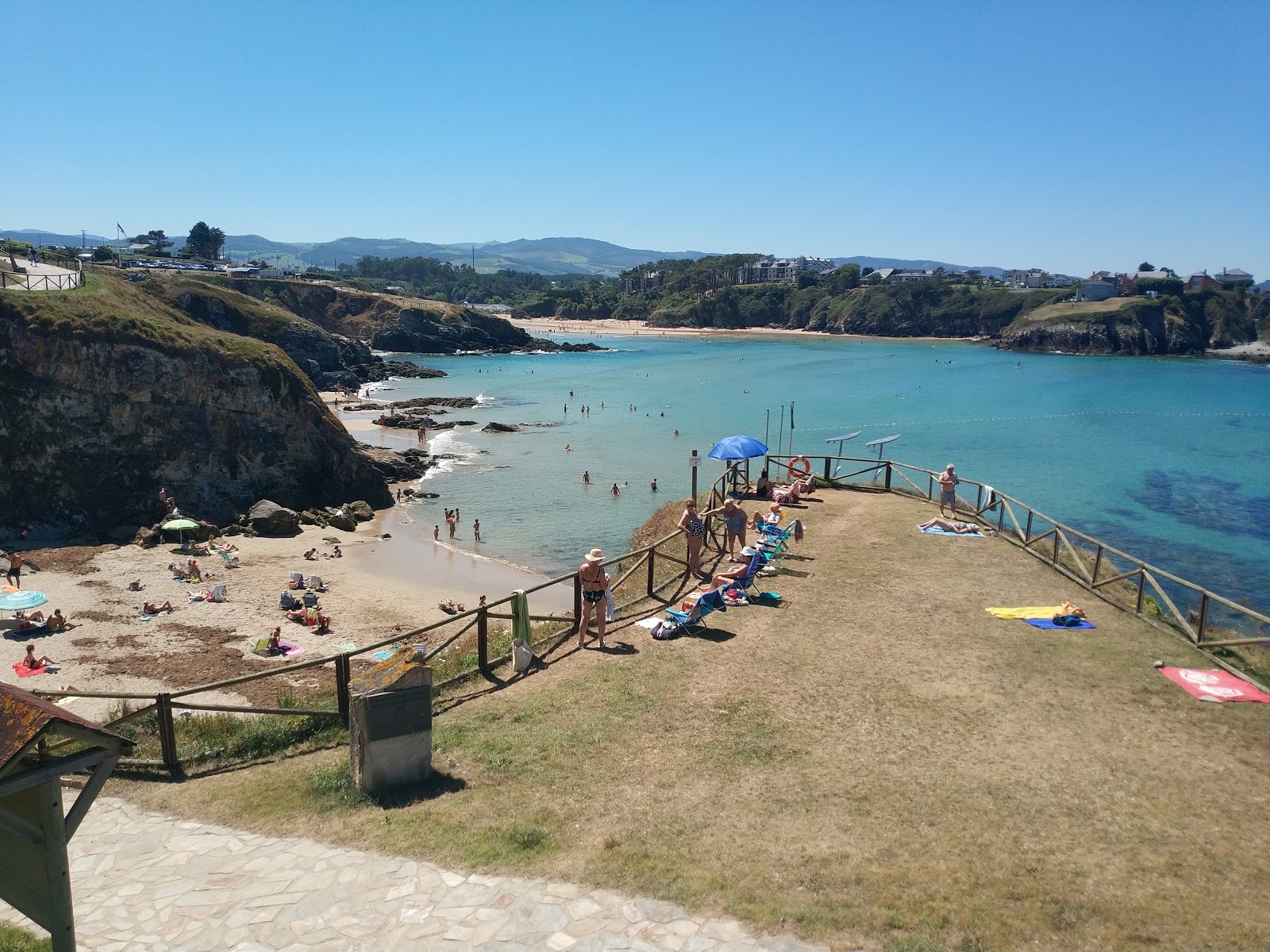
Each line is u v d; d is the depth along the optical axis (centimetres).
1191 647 1450
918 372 14038
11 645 2725
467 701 1277
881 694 1252
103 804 1054
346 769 1087
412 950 721
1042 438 7662
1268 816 925
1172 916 746
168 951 739
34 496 4428
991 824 902
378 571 3866
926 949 697
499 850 865
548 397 10619
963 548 2092
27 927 796
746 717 1176
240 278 17275
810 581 1831
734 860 834
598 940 723
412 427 8200
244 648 2734
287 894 814
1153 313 18825
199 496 4944
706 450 7125
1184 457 6712
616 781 1005
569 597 3500
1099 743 1102
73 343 4588
